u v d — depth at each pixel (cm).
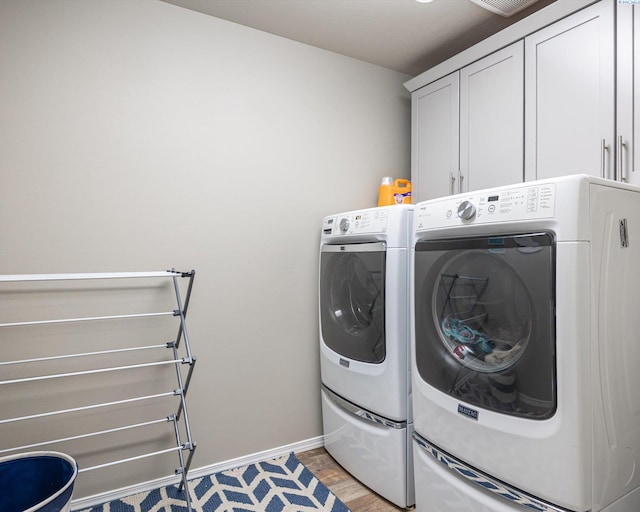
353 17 211
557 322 112
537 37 185
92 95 183
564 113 175
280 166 230
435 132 240
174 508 181
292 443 234
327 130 246
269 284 227
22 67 170
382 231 181
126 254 191
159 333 199
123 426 190
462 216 137
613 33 158
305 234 238
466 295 141
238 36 218
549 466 114
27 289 172
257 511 178
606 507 119
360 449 196
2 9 167
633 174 152
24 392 171
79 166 180
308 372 239
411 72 276
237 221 217
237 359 218
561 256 112
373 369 184
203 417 209
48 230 175
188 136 205
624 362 126
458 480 144
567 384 111
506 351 128
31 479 151
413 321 164
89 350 184
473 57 215
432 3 198
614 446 122
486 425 130
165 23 199
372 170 263
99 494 185
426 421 157
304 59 238
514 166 195
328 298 220
